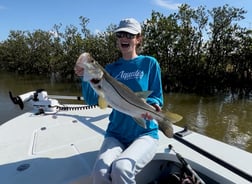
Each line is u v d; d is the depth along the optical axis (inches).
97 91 68.3
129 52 87.3
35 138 107.1
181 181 80.8
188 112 586.9
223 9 924.6
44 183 73.5
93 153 92.5
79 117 136.9
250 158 86.6
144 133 82.7
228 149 94.0
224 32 945.5
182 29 940.0
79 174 78.2
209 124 482.9
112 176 66.6
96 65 67.2
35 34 1536.7
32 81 1159.0
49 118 135.0
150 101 81.7
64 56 1213.1
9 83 1093.1
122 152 75.7
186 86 949.8
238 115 557.0
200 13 935.7
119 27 86.6
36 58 1536.7
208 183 81.4
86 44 1114.7
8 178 75.9
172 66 959.6
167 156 87.8
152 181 91.2
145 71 85.4
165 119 74.1
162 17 939.3
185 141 86.4
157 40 945.5
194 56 956.0
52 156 89.9
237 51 961.5
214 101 732.0
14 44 1688.0
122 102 71.4
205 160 84.7
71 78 1230.3
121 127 84.1
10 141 103.4
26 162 85.4
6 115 470.6
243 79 985.5
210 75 962.1
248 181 71.4
